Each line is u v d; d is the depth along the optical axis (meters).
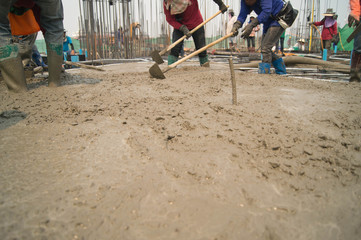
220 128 1.90
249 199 1.14
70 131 1.84
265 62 4.69
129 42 11.03
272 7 4.33
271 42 4.58
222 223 0.99
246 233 0.94
